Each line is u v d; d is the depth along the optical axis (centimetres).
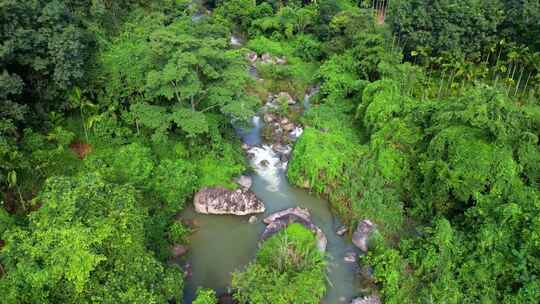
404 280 2862
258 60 6238
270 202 3756
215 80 3900
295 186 3947
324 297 2919
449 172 3197
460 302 2712
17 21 3133
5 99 3086
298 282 2638
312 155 3809
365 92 4438
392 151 3741
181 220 3462
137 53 3884
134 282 2322
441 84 4959
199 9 7581
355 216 3525
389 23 5634
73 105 3700
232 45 6344
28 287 2164
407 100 4162
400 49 5391
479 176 3077
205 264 3138
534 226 2681
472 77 5034
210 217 3538
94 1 4381
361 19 5666
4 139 2964
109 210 2433
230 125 4409
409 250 3048
